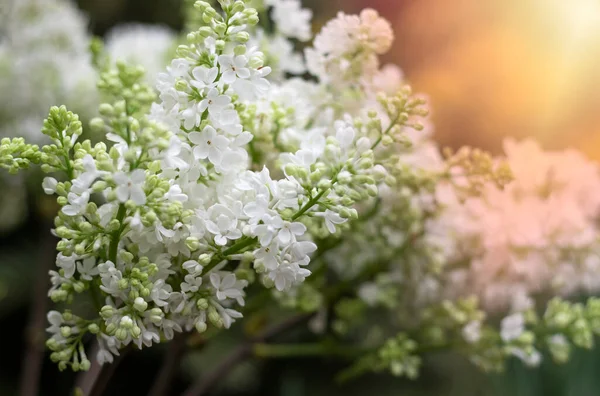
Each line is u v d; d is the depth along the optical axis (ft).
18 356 5.82
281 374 5.60
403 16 5.51
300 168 2.41
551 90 5.44
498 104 5.49
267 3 2.85
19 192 3.98
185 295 2.44
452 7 5.55
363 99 2.76
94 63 3.06
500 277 3.05
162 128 2.34
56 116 2.42
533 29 5.54
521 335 2.93
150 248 2.46
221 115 2.44
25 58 3.69
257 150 2.66
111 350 2.46
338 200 2.41
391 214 2.86
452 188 2.84
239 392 5.56
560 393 3.60
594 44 5.37
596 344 3.67
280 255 2.41
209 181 2.49
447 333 3.10
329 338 3.12
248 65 2.46
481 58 5.55
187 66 2.45
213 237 2.44
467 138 5.50
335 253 2.95
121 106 2.34
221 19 2.47
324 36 2.72
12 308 5.64
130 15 5.93
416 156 2.82
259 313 3.13
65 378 5.79
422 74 5.58
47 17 3.78
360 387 5.42
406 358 3.00
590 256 3.05
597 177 3.07
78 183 2.36
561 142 5.37
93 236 2.40
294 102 2.69
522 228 2.98
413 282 3.03
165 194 2.37
